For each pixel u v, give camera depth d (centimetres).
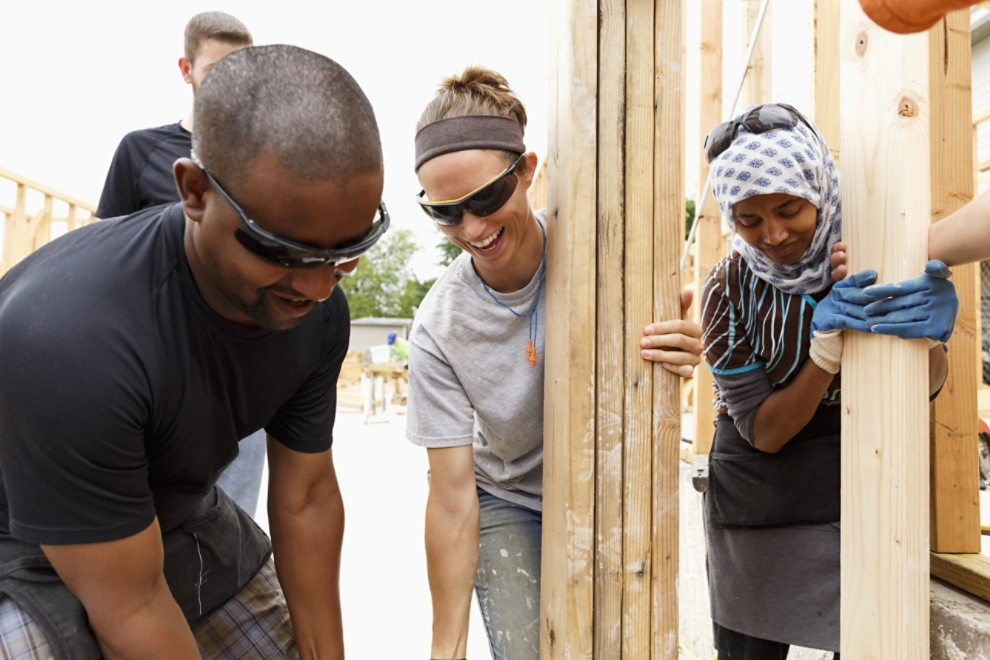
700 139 363
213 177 96
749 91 334
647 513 131
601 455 129
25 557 118
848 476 134
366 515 468
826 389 153
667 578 132
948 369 174
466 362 159
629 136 129
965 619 157
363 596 328
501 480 174
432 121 140
